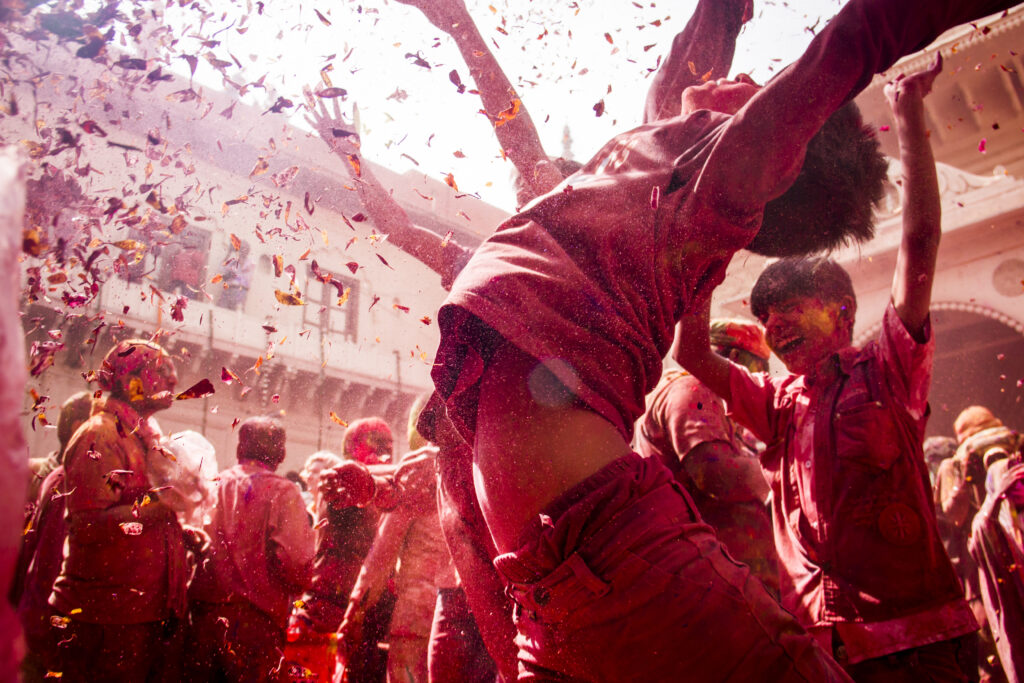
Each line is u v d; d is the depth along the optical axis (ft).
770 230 4.80
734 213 3.70
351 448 10.52
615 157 4.20
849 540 5.54
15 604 8.07
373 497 8.97
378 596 9.05
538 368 3.43
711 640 2.92
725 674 2.92
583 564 3.03
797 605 5.83
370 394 55.67
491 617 4.35
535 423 3.35
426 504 8.93
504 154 5.61
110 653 7.29
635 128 4.38
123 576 7.36
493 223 12.12
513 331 3.36
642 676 3.00
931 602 5.31
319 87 5.57
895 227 37.24
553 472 3.24
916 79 5.56
